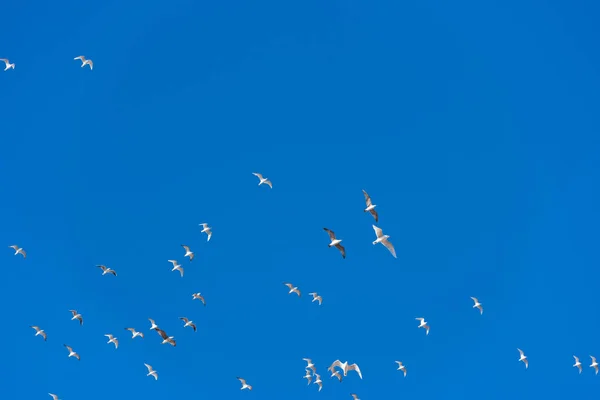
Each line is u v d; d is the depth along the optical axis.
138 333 85.31
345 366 68.00
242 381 83.44
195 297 84.56
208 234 85.25
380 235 60.31
